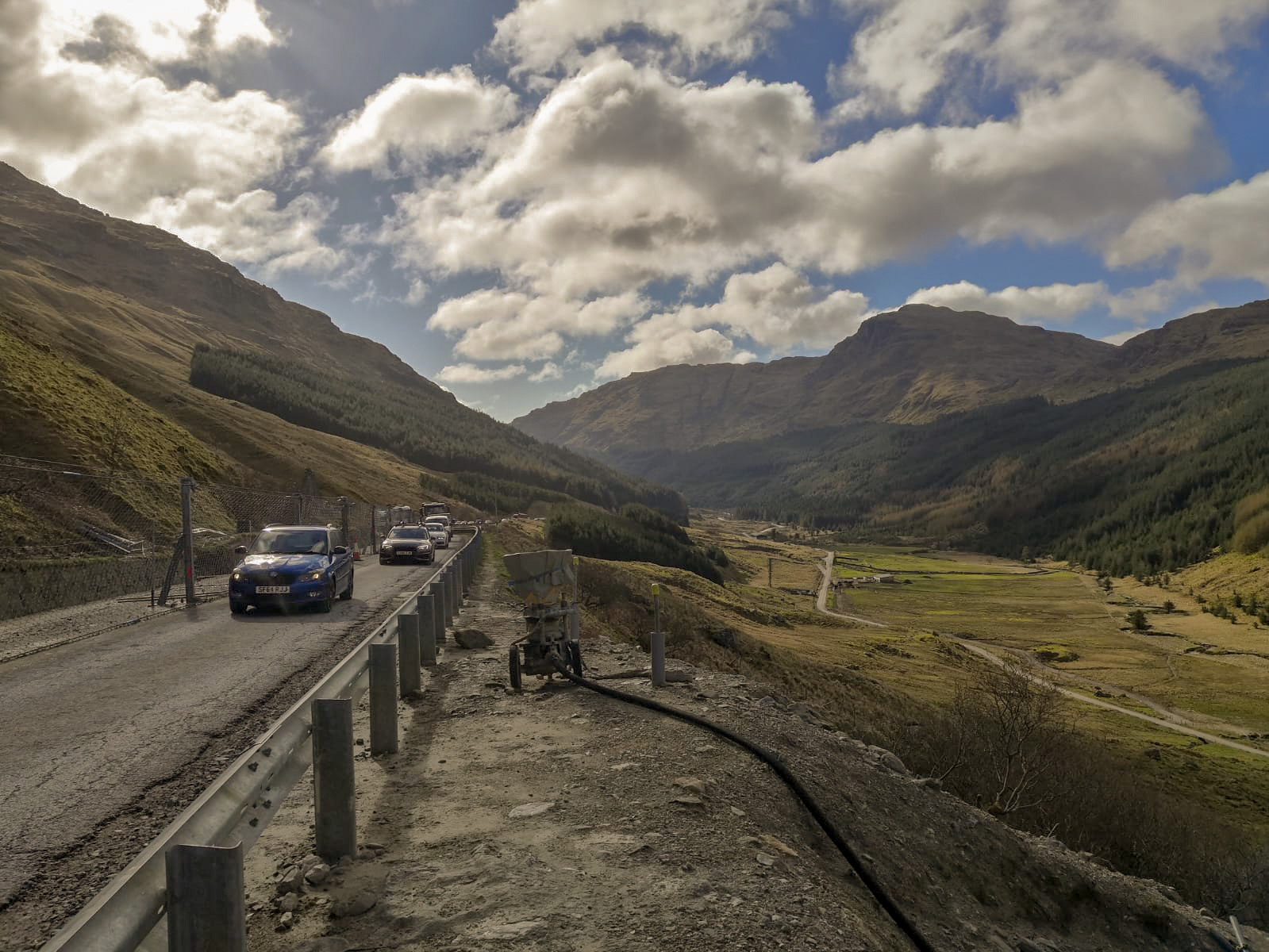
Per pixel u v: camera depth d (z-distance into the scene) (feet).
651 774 20.39
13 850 14.87
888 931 16.01
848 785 24.12
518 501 513.86
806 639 222.48
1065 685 252.21
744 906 13.64
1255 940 28.60
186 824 9.96
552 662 31.30
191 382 597.52
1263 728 207.51
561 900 13.46
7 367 122.31
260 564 51.65
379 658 22.44
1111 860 65.10
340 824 15.07
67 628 44.65
